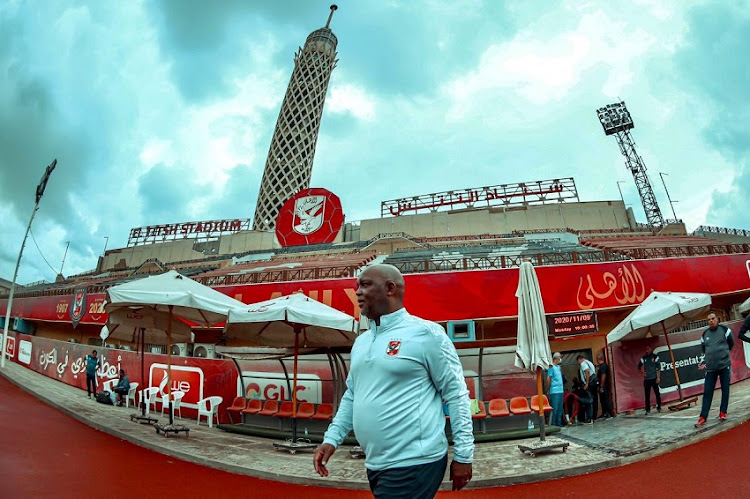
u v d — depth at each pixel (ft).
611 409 35.55
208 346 61.62
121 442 28.35
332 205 129.29
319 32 240.73
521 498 17.75
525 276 29.22
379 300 8.66
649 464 20.13
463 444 7.36
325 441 8.71
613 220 118.21
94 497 17.51
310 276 64.54
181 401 41.34
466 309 52.70
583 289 52.75
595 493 17.37
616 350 36.91
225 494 19.07
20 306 105.40
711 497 15.39
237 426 34.96
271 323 33.99
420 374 7.72
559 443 23.85
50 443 25.80
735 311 59.67
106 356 51.78
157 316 39.96
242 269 91.71
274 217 200.64
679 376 37.70
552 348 49.75
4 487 17.49
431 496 7.12
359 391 8.09
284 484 20.89
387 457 7.29
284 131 214.90
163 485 19.86
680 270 55.88
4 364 65.26
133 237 176.14
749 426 23.11
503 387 34.22
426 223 127.03
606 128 179.22
